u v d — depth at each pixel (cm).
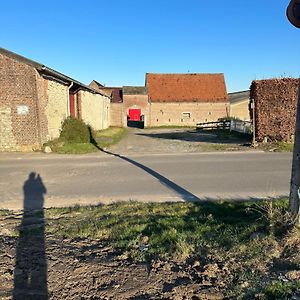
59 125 1573
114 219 509
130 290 308
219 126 2830
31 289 314
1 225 502
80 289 313
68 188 740
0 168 984
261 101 1450
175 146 1547
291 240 363
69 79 1579
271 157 1112
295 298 271
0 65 1267
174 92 4234
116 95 4225
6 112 1288
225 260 351
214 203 589
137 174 877
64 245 419
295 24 389
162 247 392
